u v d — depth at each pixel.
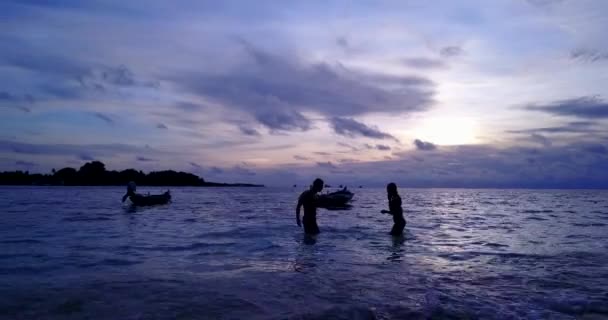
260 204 34.94
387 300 5.35
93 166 125.75
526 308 5.06
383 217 20.19
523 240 11.53
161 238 11.48
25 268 7.25
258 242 10.70
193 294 5.53
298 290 5.80
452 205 36.41
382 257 8.60
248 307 4.97
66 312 4.75
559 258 8.62
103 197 44.75
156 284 6.09
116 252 9.05
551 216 22.03
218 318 4.57
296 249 9.58
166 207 28.45
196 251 9.23
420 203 41.03
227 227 14.56
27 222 16.03
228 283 6.19
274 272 7.02
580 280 6.61
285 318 4.52
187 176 160.50
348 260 8.22
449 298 5.47
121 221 16.86
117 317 4.59
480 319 4.66
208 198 51.50
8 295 5.43
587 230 14.39
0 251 9.09
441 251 9.44
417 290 5.88
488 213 24.41
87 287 5.87
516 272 7.18
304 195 12.38
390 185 12.64
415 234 12.67
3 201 34.25
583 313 4.89
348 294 5.63
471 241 11.25
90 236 11.84
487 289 5.98
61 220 16.95
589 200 54.34
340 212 25.12
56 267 7.36
